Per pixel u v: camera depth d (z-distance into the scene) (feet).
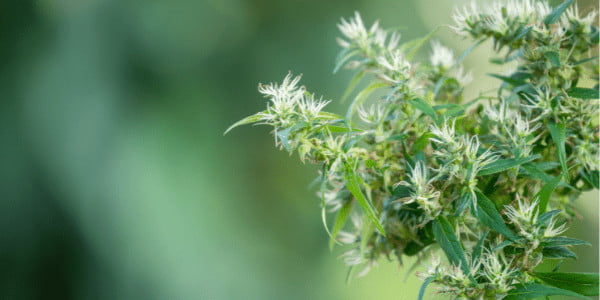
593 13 2.39
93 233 7.09
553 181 2.27
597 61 2.40
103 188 7.04
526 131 2.32
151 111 7.33
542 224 2.26
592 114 2.36
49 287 7.30
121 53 7.32
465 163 2.28
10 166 7.18
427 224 2.39
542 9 2.40
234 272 7.46
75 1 7.48
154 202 7.04
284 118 2.29
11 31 7.41
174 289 7.11
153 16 7.36
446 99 2.57
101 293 7.13
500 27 2.40
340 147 2.30
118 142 7.11
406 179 2.38
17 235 7.20
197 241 7.24
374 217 2.27
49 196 7.21
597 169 2.38
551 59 2.35
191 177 7.34
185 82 7.54
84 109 7.18
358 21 2.57
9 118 7.25
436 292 2.27
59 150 7.10
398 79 2.38
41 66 7.34
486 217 2.27
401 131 2.40
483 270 2.27
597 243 6.67
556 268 2.29
